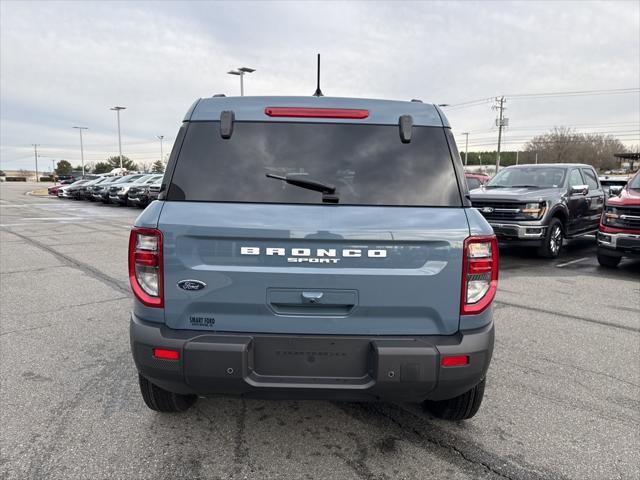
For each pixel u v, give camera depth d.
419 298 2.39
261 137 2.55
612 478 2.56
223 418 3.16
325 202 2.44
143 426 3.04
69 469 2.58
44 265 8.64
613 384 3.73
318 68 3.38
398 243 2.37
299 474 2.57
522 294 6.68
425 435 2.98
